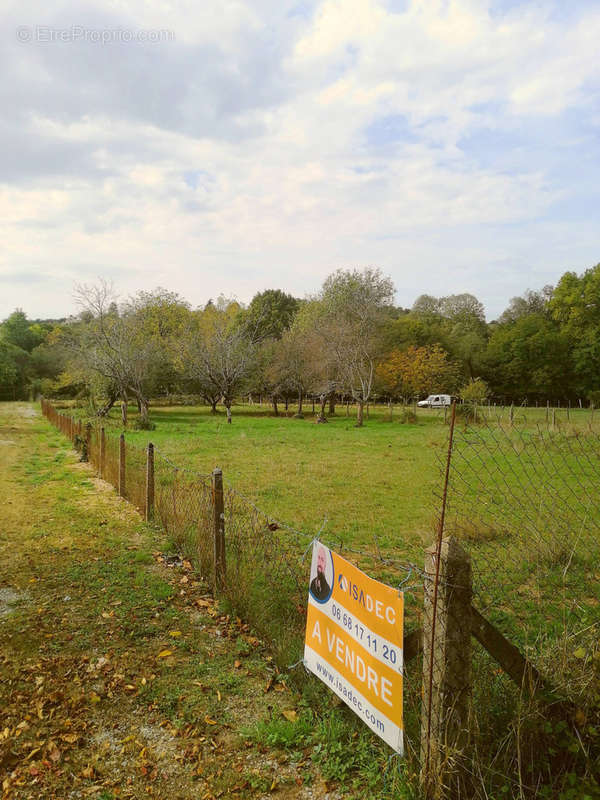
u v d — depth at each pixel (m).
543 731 3.02
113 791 3.21
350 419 44.97
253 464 17.55
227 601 5.74
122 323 36.88
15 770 3.38
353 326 42.44
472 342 64.06
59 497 11.80
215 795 3.18
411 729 3.34
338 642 3.62
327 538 8.92
